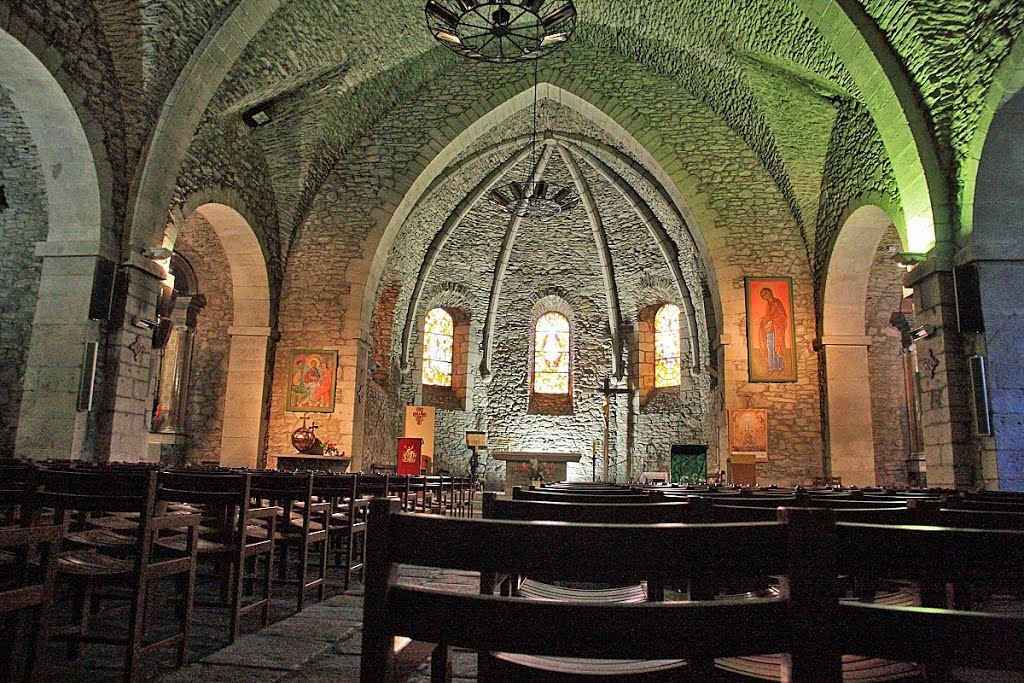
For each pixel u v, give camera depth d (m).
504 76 15.52
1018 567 1.32
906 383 15.76
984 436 8.97
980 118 9.23
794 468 13.84
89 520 4.59
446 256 20.39
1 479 3.39
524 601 1.39
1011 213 9.30
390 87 15.21
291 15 12.21
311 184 15.45
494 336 21.73
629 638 1.35
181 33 11.01
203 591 5.30
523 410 21.39
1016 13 8.49
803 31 11.88
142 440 11.03
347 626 4.13
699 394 18.72
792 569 1.33
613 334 20.64
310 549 8.02
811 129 13.86
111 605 4.74
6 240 11.05
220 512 4.66
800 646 1.30
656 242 19.50
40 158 10.27
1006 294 9.20
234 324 14.99
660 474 18.02
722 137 15.05
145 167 10.92
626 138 15.51
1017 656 1.27
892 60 10.16
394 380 18.91
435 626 1.41
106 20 10.31
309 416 14.88
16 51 9.09
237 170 13.89
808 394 14.09
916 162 10.02
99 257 10.30
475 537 1.43
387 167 15.57
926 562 1.34
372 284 15.62
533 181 19.47
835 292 13.94
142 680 3.04
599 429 20.86
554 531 1.40
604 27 14.66
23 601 2.18
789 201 14.69
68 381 9.99
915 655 1.28
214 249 15.89
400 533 1.46
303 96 14.04
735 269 14.58
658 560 1.38
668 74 15.23
